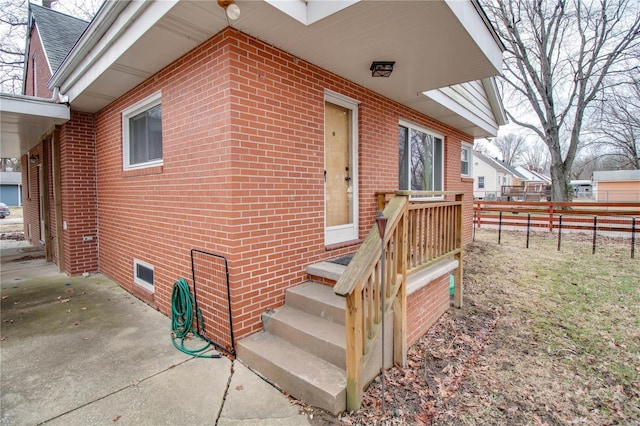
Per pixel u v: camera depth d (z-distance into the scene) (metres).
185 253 3.82
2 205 22.06
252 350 3.02
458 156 8.40
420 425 2.44
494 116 8.88
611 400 2.82
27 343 3.49
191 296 3.73
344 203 4.68
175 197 3.93
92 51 4.17
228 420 2.37
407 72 4.16
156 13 2.92
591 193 37.66
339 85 4.30
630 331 4.06
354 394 2.47
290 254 3.69
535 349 3.68
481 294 5.40
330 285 3.71
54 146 6.04
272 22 2.94
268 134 3.41
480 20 3.41
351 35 3.19
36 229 9.88
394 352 3.28
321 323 3.17
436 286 4.36
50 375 2.91
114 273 5.69
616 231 10.69
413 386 2.94
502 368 3.30
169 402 2.55
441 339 3.90
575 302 5.02
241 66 3.14
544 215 12.77
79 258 6.07
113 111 5.34
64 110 5.52
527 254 8.10
